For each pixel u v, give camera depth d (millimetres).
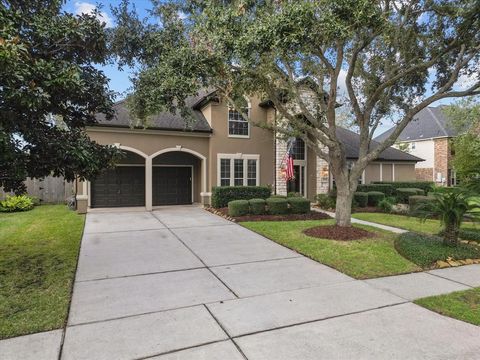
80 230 10086
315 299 4941
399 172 21672
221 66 7723
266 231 10000
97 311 4516
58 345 3613
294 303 4789
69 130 6418
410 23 9328
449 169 26828
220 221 12062
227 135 16250
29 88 4500
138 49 9008
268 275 6098
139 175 16406
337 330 3969
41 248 7848
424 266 6562
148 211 14523
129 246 8297
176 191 17359
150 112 8664
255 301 4867
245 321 4207
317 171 17891
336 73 8969
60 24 5355
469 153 18328
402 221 12062
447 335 3861
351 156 19172
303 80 10375
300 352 3490
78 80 5105
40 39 5266
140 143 14742
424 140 28344
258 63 7480
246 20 7168
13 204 14203
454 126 21219
